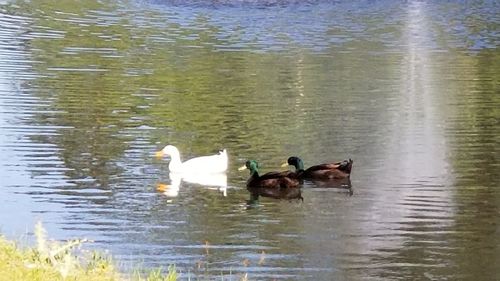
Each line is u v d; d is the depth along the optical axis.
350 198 19.23
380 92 30.02
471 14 49.66
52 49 36.50
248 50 37.53
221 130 24.75
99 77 31.44
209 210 18.44
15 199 18.62
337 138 23.95
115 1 50.56
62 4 48.94
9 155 21.69
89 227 17.11
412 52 38.00
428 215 18.09
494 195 19.31
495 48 39.50
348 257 15.80
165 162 21.77
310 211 18.44
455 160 21.92
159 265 15.03
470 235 16.95
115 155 22.14
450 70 34.28
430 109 27.52
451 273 15.09
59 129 24.27
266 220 17.80
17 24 42.19
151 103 27.75
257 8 49.53
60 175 20.36
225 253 15.88
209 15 46.56
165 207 18.50
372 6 51.88
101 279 12.09
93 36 39.75
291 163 21.17
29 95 28.19
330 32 42.69
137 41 38.91
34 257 12.38
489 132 24.78
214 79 31.62
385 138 24.03
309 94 29.45
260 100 28.42
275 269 15.09
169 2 50.69
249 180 20.09
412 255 15.91
